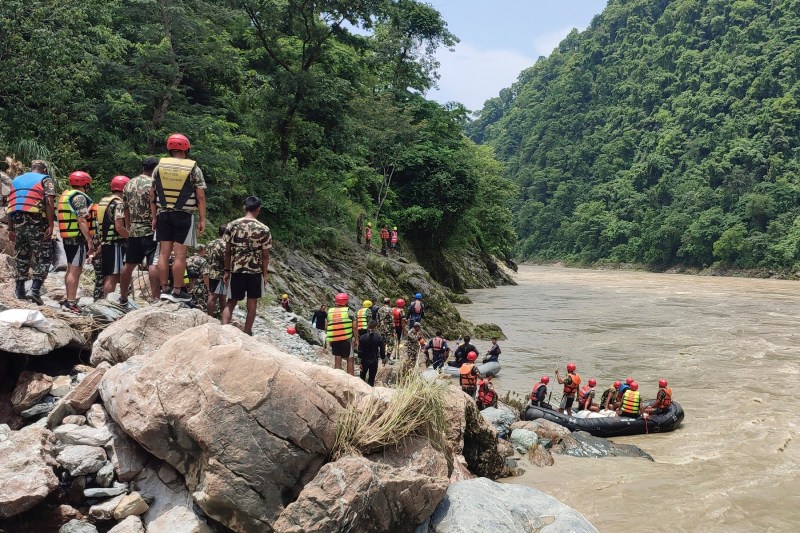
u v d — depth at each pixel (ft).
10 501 13.94
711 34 442.09
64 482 15.38
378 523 15.37
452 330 78.33
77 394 17.44
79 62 54.49
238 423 15.10
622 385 43.47
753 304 123.24
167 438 15.58
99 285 26.81
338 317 31.48
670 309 111.65
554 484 30.27
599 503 27.89
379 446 16.57
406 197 134.10
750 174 322.55
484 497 17.02
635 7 525.34
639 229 359.05
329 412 16.19
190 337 16.81
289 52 93.97
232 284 23.76
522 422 38.68
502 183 185.26
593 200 409.69
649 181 386.73
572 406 46.34
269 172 85.15
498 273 179.32
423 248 135.33
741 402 47.24
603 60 519.60
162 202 22.38
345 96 94.22
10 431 16.53
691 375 56.39
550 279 216.13
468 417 27.43
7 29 46.83
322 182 93.25
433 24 147.02
